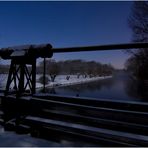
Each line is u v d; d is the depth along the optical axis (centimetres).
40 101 393
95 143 301
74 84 3841
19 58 423
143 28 2497
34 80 435
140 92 2330
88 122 339
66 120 362
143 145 272
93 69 11794
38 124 358
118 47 323
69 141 311
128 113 306
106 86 3469
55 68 4188
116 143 287
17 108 404
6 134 355
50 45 405
